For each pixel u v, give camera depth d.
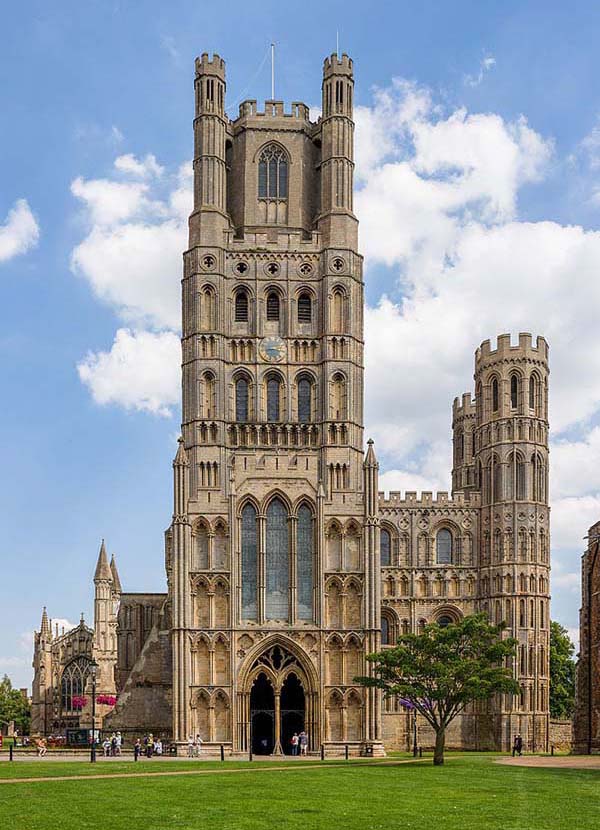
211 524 117.25
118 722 127.06
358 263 127.56
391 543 145.88
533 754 121.06
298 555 117.62
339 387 123.56
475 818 50.12
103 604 186.88
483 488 147.12
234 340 124.50
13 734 191.00
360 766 88.19
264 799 57.84
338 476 121.12
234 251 126.44
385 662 93.56
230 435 122.25
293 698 117.88
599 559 118.06
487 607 143.25
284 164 133.00
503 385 146.75
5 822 48.03
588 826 47.66
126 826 46.94
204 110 129.12
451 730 140.00
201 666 114.31
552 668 176.50
